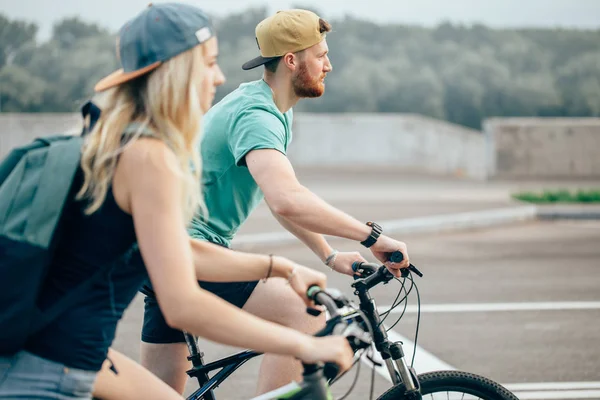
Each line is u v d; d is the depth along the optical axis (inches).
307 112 1425.9
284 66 135.9
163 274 84.9
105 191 86.1
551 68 1582.2
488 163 797.2
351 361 95.0
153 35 87.8
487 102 1525.6
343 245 415.2
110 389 99.3
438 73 1520.7
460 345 241.6
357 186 696.4
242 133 128.2
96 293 89.4
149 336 136.3
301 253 398.3
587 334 255.0
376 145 868.6
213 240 134.9
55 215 85.4
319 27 136.5
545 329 260.7
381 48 1531.7
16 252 84.0
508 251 409.7
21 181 86.3
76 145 87.7
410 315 278.2
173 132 88.1
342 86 1451.8
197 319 85.6
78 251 87.8
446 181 758.5
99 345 90.0
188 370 129.6
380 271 119.0
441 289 319.9
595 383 207.3
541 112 1536.7
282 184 122.3
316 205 120.9
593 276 347.3
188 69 88.7
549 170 800.3
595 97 1535.4
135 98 89.4
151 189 85.4
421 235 464.4
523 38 1614.2
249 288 127.1
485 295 309.7
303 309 126.5
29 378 87.9
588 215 530.6
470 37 1598.2
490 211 526.9
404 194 632.4
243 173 134.1
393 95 1460.4
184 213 90.8
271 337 88.0
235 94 136.1
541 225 509.0
